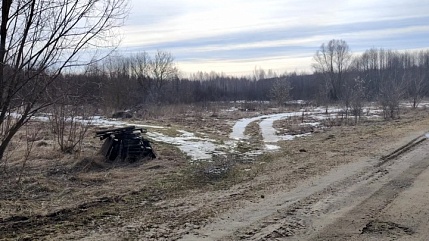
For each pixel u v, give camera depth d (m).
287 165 11.65
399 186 9.05
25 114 6.38
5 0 5.72
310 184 9.26
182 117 32.66
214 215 6.93
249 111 44.81
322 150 14.46
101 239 5.76
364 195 8.28
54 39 6.14
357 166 11.33
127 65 51.97
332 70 73.12
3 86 5.85
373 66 77.38
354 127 23.50
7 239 5.67
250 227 6.34
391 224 6.55
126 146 12.07
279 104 55.28
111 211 7.09
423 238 5.95
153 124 25.72
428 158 12.44
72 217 6.73
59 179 9.50
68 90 7.23
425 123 23.38
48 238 5.76
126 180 9.59
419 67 73.25
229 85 85.62
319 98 54.03
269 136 20.58
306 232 6.16
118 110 33.78
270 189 8.80
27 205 7.29
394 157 12.72
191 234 6.02
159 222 6.55
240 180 9.70
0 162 9.89
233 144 16.41
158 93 53.28
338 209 7.33
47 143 14.33
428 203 7.70
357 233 6.13
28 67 6.02
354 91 39.41
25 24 5.92
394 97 32.25
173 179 9.68
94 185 9.09
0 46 5.77
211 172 10.49
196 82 75.81
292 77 89.69
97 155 12.13
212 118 33.69
